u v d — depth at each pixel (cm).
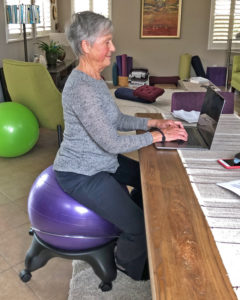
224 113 223
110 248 150
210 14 707
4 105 308
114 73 654
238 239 80
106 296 153
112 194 129
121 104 392
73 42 125
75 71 128
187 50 739
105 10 714
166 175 116
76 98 121
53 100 300
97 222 137
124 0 709
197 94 217
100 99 126
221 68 679
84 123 121
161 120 163
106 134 120
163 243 78
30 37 544
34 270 160
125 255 137
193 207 95
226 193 103
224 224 86
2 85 424
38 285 162
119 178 157
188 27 723
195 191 104
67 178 132
